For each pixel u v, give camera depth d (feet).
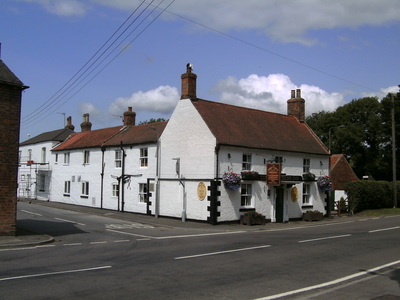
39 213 95.91
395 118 170.71
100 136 125.18
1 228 54.19
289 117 111.45
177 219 87.25
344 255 43.45
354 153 198.39
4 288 27.78
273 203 89.30
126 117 123.44
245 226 78.64
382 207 126.93
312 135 109.19
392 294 27.30
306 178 97.30
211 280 31.01
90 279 30.71
